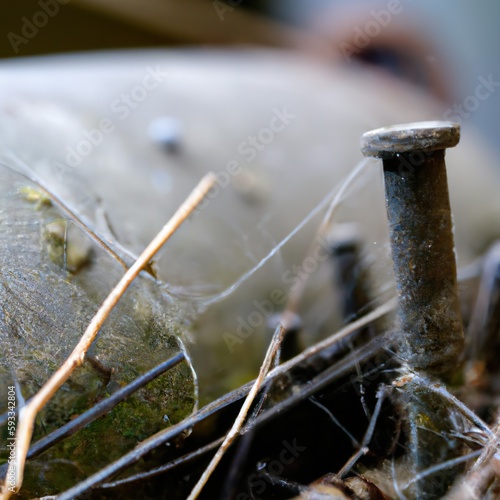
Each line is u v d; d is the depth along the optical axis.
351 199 0.15
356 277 0.13
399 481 0.11
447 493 0.11
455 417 0.11
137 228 0.14
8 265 0.11
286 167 0.18
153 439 0.11
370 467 0.11
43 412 0.11
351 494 0.10
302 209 0.17
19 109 0.16
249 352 0.14
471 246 0.18
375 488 0.10
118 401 0.11
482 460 0.10
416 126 0.11
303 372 0.12
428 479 0.11
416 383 0.11
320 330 0.14
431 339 0.11
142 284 0.12
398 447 0.11
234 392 0.11
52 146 0.15
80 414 0.11
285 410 0.11
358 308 0.13
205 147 0.18
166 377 0.11
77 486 0.10
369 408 0.11
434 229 0.11
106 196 0.15
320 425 0.11
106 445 0.11
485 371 0.13
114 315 0.11
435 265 0.11
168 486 0.11
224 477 0.11
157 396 0.11
